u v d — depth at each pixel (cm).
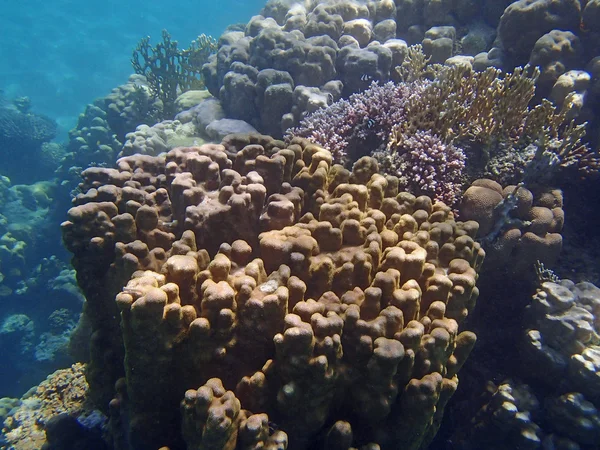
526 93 439
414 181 407
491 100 442
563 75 504
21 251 1198
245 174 344
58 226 1266
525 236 404
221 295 230
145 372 237
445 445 435
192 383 246
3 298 1135
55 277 1173
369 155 491
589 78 496
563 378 365
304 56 673
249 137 379
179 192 324
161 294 212
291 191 325
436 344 244
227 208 294
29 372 1034
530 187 432
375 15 781
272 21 848
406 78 667
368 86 668
